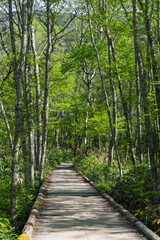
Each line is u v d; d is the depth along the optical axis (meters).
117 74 14.96
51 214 7.69
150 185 8.93
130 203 9.02
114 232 5.93
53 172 22.73
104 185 13.16
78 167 23.98
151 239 5.33
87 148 28.80
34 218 6.86
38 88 17.84
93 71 25.17
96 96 26.08
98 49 20.94
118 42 18.52
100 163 22.98
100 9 14.87
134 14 8.42
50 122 27.00
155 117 10.57
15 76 11.16
